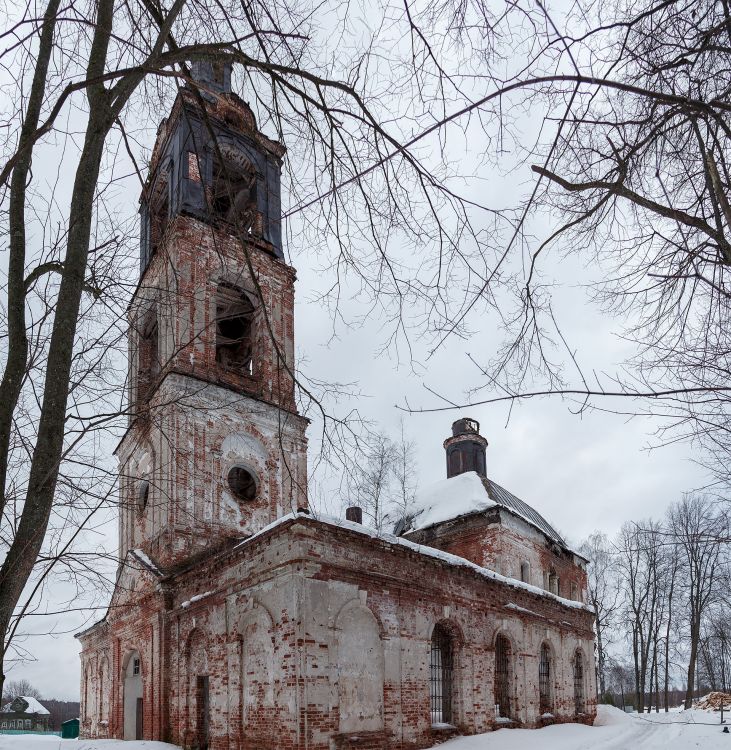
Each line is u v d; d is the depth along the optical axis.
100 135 4.04
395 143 4.41
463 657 14.62
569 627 20.52
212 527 16.42
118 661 17.39
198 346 17.48
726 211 3.74
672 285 5.20
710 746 17.20
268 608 11.64
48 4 4.12
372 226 4.91
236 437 17.73
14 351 3.69
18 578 3.38
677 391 4.36
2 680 3.36
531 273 4.50
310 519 11.41
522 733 15.16
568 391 4.39
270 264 19.92
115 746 13.46
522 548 25.72
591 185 4.02
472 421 31.83
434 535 26.14
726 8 4.04
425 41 4.10
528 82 3.68
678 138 4.82
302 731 10.34
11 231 3.88
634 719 24.86
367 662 11.95
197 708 13.50
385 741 11.76
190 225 18.03
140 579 16.34
